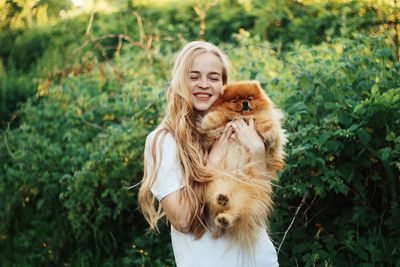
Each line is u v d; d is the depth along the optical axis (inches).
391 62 171.6
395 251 154.6
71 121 225.0
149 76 234.7
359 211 155.6
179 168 112.3
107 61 266.2
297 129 165.0
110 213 199.5
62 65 293.4
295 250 160.2
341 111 155.6
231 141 122.0
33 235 218.7
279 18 298.4
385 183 158.6
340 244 163.2
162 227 196.9
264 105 126.9
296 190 153.1
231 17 332.8
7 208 224.1
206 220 111.7
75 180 195.6
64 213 212.5
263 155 117.9
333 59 181.6
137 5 360.8
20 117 284.5
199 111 128.9
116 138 194.1
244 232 109.5
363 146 155.5
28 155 219.3
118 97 225.6
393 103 148.9
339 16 261.0
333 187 153.1
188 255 110.0
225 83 131.6
